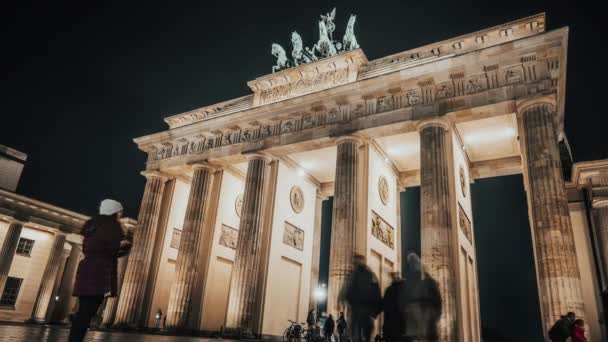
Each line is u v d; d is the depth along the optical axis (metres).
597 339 41.09
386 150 49.22
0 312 63.41
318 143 45.75
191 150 55.03
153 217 55.59
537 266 31.84
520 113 36.47
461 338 33.50
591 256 44.09
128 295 51.16
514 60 36.91
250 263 44.25
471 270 43.00
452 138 40.00
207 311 49.06
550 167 33.03
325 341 35.03
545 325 29.97
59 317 70.62
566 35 34.44
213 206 52.75
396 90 41.50
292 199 52.97
